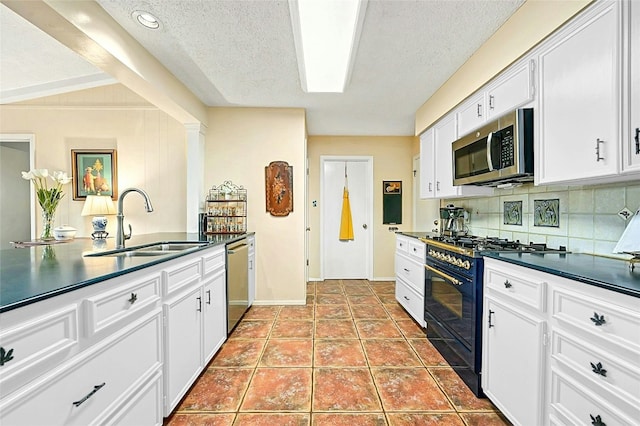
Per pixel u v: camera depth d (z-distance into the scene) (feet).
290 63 7.75
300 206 11.48
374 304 11.64
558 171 4.82
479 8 5.56
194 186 10.66
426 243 8.57
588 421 3.47
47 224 10.25
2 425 2.36
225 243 7.89
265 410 5.50
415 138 15.21
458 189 8.34
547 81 5.04
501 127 6.05
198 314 6.27
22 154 13.71
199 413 5.41
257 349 7.89
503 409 5.09
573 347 3.71
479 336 5.89
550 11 4.79
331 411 5.49
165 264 4.98
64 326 2.97
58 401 2.87
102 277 3.45
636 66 3.62
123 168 11.46
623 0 3.74
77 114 11.42
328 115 12.05
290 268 11.54
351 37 6.71
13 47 8.72
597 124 4.11
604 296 3.33
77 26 5.00
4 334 2.39
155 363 4.65
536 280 4.33
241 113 11.30
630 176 4.06
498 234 8.27
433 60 7.52
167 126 11.44
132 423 4.03
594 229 5.35
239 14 5.77
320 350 7.85
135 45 6.63
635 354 2.98
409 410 5.51
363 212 15.81
